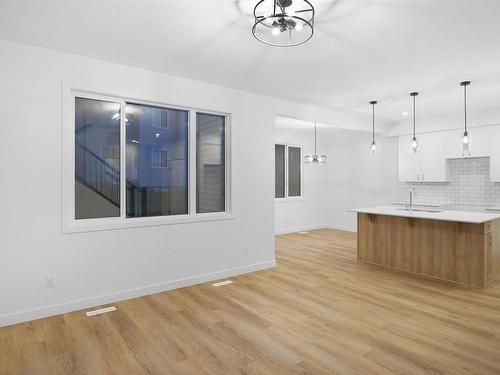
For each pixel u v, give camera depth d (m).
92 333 2.80
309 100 5.08
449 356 2.40
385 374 2.18
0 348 2.55
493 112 5.57
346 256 5.61
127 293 3.60
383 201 7.47
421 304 3.42
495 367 2.25
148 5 2.32
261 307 3.36
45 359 2.40
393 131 7.02
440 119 6.25
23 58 3.00
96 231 3.41
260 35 2.81
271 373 2.21
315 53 3.20
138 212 3.83
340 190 8.41
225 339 2.69
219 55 3.27
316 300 3.55
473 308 3.31
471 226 3.99
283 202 7.91
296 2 2.25
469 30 2.69
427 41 2.91
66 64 3.21
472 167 6.20
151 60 3.42
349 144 8.16
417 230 4.52
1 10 2.39
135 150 3.81
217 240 4.34
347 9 2.35
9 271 2.95
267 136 4.87
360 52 3.18
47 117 3.12
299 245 6.51
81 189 3.42
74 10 2.39
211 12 2.42
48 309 3.14
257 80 4.10
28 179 3.03
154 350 2.52
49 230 3.14
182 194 4.19
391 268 4.82
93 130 3.49
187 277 4.07
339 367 2.27
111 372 2.24
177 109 4.11
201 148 4.32
